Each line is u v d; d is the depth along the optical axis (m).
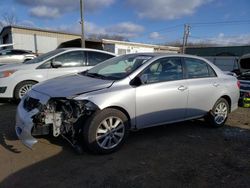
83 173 3.44
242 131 5.46
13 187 3.07
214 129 5.53
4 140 4.41
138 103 4.20
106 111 3.89
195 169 3.67
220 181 3.38
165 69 4.67
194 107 5.03
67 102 3.87
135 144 4.48
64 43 33.44
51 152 4.01
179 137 4.93
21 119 3.91
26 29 30.64
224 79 5.59
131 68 4.46
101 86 4.02
